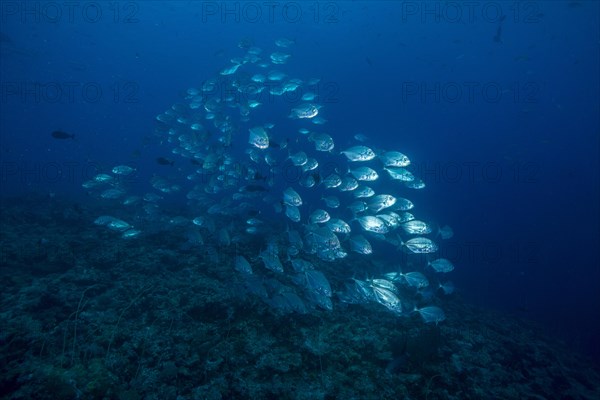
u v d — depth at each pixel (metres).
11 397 3.89
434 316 6.50
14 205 14.56
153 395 4.44
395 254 15.38
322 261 10.19
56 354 4.80
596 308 21.59
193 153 12.84
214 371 4.96
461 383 5.98
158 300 6.51
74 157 52.09
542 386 7.07
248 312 6.52
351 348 6.06
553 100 34.62
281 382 4.96
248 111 12.52
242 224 12.78
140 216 12.27
